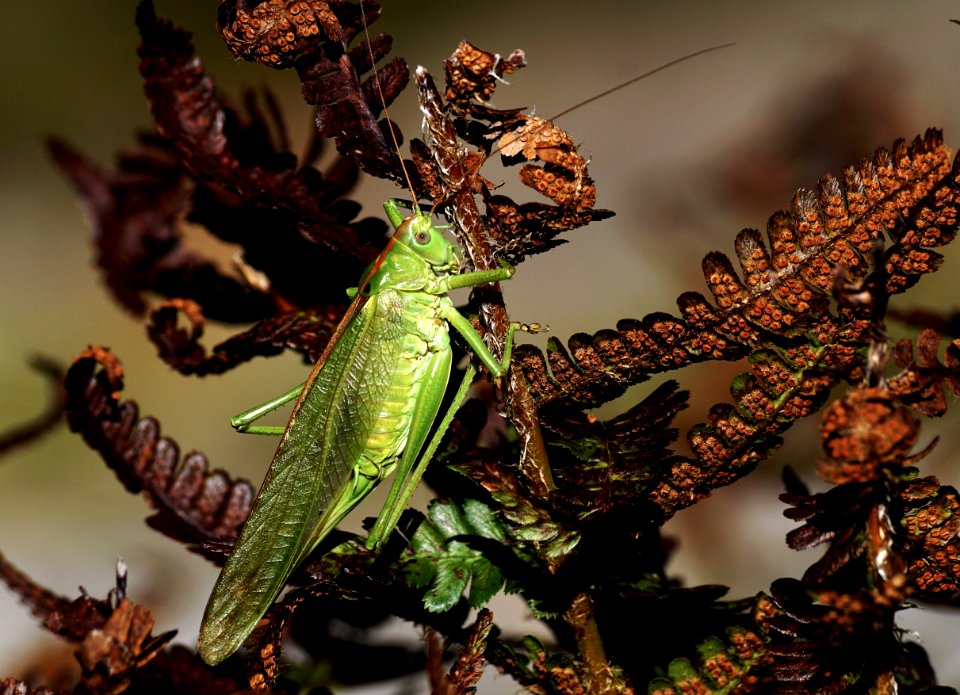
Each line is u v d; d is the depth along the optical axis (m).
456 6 0.74
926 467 0.43
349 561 0.39
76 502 0.49
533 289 0.51
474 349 0.40
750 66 0.63
